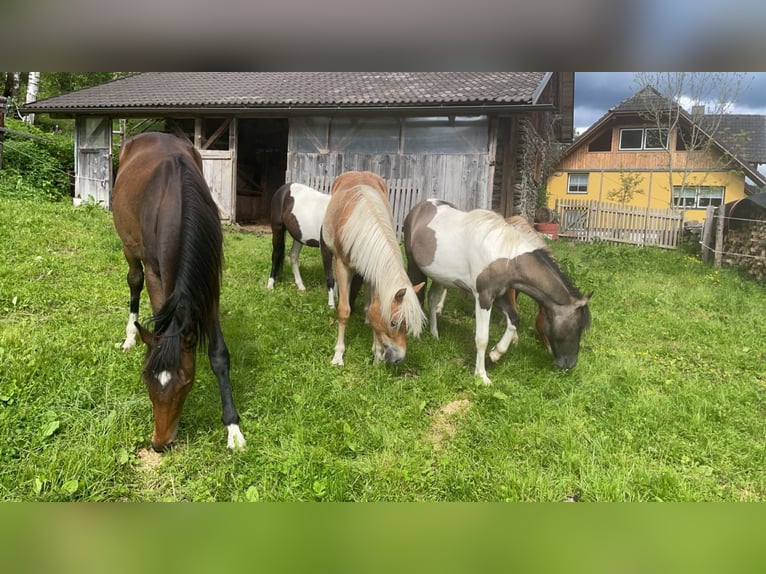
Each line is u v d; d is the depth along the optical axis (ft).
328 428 10.12
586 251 33.35
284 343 14.25
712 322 18.54
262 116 37.19
